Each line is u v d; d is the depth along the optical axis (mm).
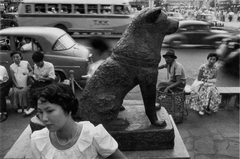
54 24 15922
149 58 2820
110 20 16047
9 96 5531
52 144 1606
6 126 5035
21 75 5418
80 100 3084
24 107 5574
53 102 1473
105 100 2932
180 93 4961
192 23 13977
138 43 2822
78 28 16031
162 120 3125
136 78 2906
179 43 14016
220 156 4039
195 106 5508
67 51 6789
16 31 6789
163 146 3047
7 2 27672
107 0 15984
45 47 6672
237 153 4117
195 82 5574
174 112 5000
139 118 3291
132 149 3023
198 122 5215
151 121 3111
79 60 6648
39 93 1492
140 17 2801
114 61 2896
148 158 2912
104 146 1605
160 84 5309
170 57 5023
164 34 2883
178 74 4988
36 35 6680
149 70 2854
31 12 15797
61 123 1512
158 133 3000
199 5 40062
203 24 14039
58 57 6656
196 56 12000
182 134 4734
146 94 2967
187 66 10141
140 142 3010
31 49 6719
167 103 4957
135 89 7418
